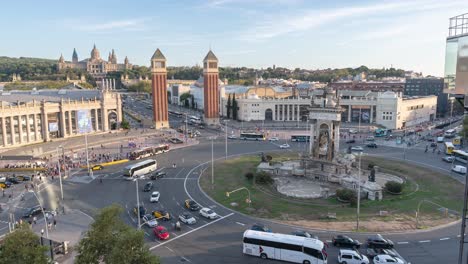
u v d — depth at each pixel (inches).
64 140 7450.8
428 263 2522.1
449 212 3508.9
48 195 4197.8
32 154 6151.6
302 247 2554.1
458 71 2095.2
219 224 3309.5
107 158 5964.6
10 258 2016.5
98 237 2209.6
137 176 4884.4
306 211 3609.7
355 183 4379.9
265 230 3043.8
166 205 3836.1
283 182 4753.9
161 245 2874.0
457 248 2753.4
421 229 3125.0
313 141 5201.8
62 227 3221.0
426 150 6402.6
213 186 4485.7
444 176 4758.9
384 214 3472.0
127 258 1993.1
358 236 3006.9
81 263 2154.3
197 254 2721.5
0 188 4419.3
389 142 7406.5
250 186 4483.3
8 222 3410.4
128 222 3368.6
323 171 4975.4
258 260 2635.3
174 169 5374.0
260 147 7086.6
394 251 2709.2
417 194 4084.6
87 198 4084.6
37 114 7214.6
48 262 2126.0
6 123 6638.8
